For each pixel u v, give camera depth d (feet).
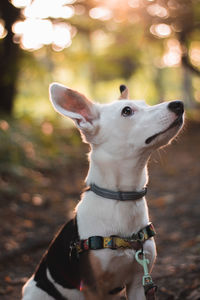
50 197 26.08
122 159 8.98
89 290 9.28
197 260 14.53
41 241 18.34
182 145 42.68
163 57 49.98
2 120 33.50
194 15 39.63
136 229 9.07
